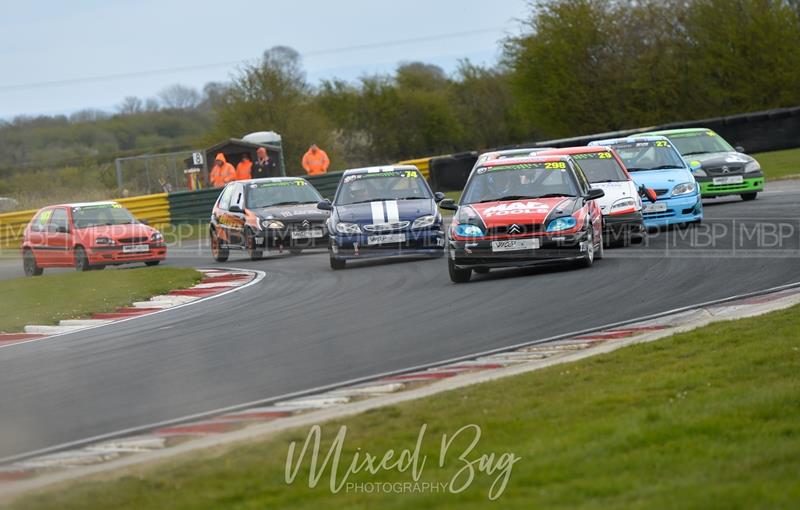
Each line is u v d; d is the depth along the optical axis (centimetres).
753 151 13025
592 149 6481
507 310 4191
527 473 1945
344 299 4988
